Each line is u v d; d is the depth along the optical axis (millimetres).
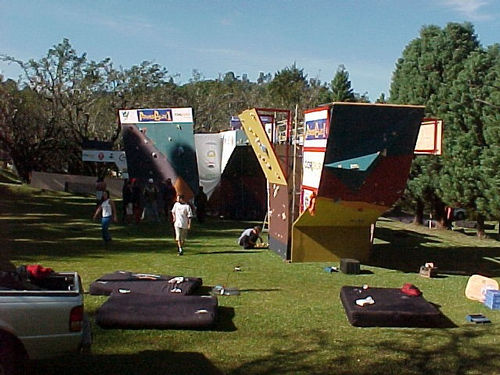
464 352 9914
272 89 75875
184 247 20672
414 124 16156
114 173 55781
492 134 24469
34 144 50844
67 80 50469
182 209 19078
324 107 16438
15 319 6750
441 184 27031
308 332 10766
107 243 20375
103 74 51812
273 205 20297
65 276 8523
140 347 9453
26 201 37656
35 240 21156
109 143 47688
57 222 27047
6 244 19828
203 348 9578
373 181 17000
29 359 6855
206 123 59812
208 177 33906
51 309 6906
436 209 30828
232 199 32156
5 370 6660
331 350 9781
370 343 10242
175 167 31828
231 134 31875
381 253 21312
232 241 22672
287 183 18812
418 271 17812
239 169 31766
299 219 18141
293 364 9023
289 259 18609
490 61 26062
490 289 13586
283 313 12023
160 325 10297
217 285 14477
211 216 33281
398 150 16594
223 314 11766
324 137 16469
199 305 10844
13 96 49844
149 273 15633
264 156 19719
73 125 50969
